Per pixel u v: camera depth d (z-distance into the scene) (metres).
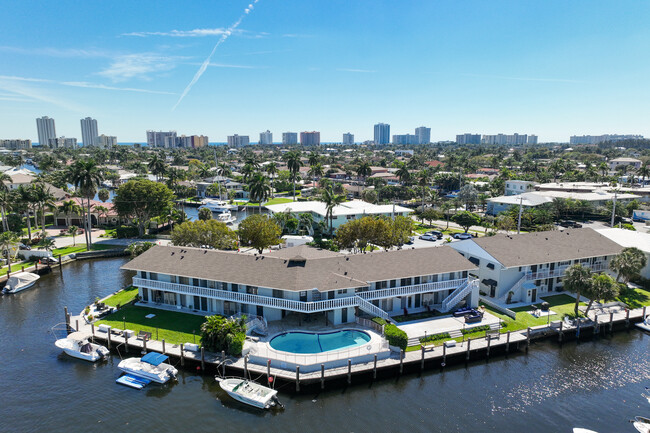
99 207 106.19
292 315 47.75
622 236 67.56
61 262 72.81
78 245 84.44
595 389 37.44
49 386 36.62
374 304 48.50
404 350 40.25
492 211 123.56
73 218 104.31
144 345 40.69
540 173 186.50
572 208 112.94
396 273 48.12
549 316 49.56
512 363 41.59
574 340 46.47
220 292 46.78
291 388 36.28
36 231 93.94
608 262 61.16
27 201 81.38
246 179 167.25
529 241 59.72
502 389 37.19
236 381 35.94
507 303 53.47
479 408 34.41
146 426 31.70
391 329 41.09
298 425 32.03
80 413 33.06
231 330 39.38
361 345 41.03
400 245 72.00
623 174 191.88
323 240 81.12
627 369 40.69
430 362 40.09
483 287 57.03
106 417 32.66
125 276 66.94
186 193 165.12
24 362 40.44
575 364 41.53
